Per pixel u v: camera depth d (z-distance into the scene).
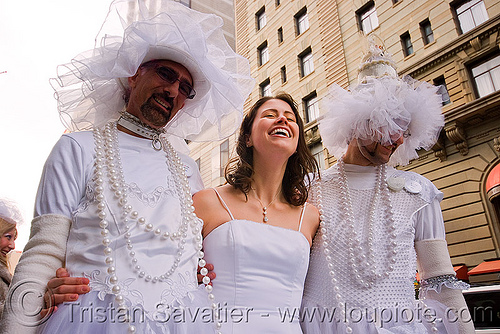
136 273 1.22
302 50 11.95
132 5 1.52
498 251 7.16
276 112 1.90
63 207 1.28
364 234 1.82
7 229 2.60
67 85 1.48
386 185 1.95
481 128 7.90
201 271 1.44
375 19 10.45
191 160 1.84
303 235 1.72
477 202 7.66
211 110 1.87
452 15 8.88
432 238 1.85
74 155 1.39
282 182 1.99
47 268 1.18
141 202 1.37
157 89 1.56
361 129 1.84
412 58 9.35
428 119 1.98
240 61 1.84
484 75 8.19
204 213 1.67
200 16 1.63
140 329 1.10
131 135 1.60
